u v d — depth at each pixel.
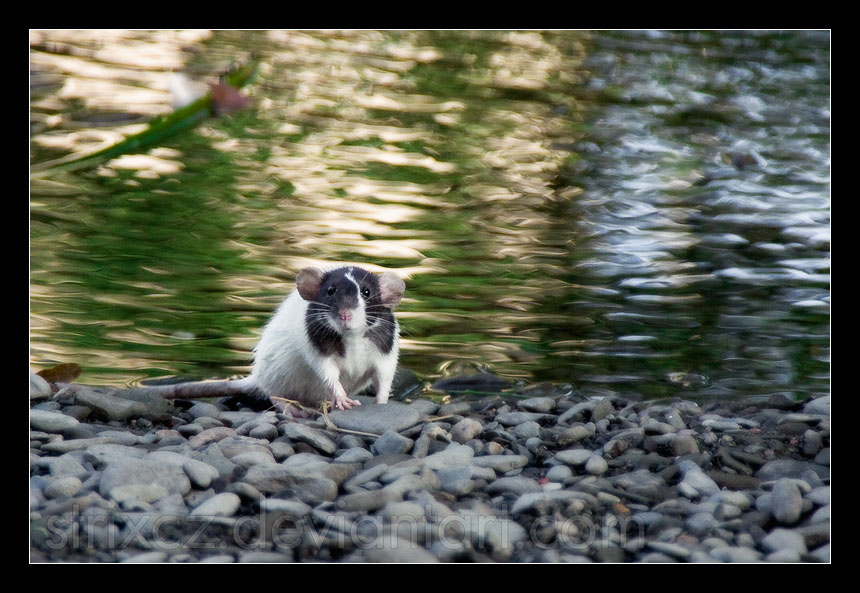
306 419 8.80
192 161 18.72
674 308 12.63
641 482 7.20
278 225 15.27
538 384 10.41
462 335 11.66
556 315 12.33
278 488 6.70
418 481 6.84
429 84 26.70
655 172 19.66
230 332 11.40
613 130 22.97
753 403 9.70
